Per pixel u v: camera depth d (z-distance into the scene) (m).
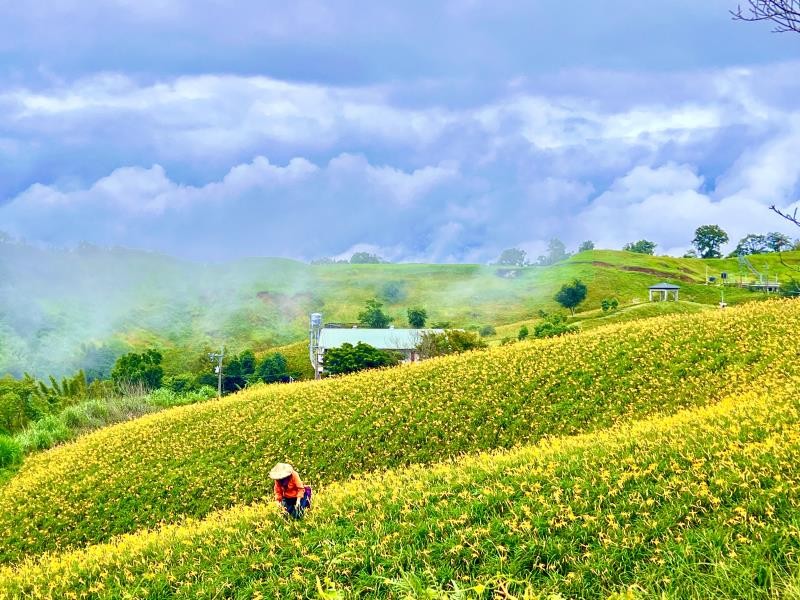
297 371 115.00
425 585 12.97
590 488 15.76
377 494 19.02
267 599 14.42
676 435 18.19
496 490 16.80
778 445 15.46
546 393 34.84
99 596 16.53
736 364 32.22
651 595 10.96
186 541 19.06
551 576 12.55
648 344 37.28
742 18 7.96
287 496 18.06
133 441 40.66
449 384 38.62
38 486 36.41
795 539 11.55
